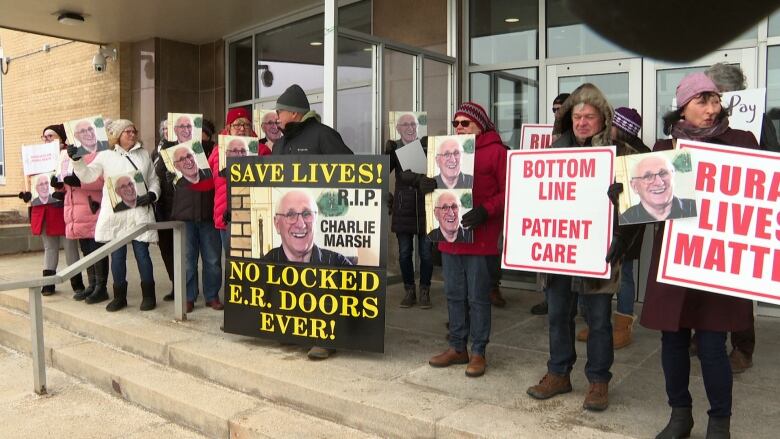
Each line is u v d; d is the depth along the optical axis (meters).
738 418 2.97
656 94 5.51
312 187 3.99
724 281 2.49
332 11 5.21
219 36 9.49
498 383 3.50
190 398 3.73
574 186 3.01
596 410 3.06
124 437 3.54
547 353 4.08
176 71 9.77
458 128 3.73
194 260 5.34
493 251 3.60
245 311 4.24
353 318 3.92
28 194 6.06
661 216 2.61
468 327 3.94
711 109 2.63
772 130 3.66
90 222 5.59
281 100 4.16
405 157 4.62
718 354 2.58
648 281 2.75
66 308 5.48
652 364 3.82
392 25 6.72
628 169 2.70
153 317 5.12
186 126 5.29
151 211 5.37
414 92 6.25
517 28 6.38
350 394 3.34
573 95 3.08
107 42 9.91
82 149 5.06
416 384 3.50
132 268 7.56
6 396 4.18
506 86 6.46
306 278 4.03
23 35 12.12
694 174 2.55
